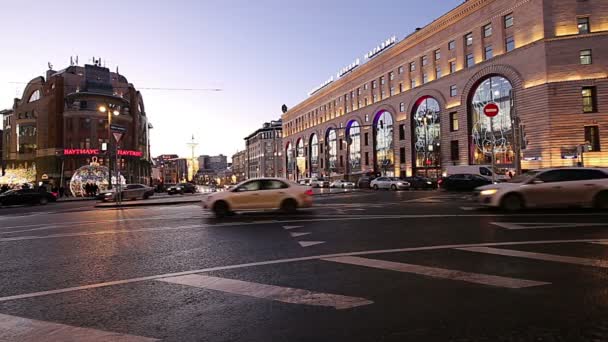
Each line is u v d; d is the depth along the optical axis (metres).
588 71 37.56
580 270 5.76
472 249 7.45
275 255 7.49
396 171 63.16
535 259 6.51
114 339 3.74
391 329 3.79
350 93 78.94
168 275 6.18
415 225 10.86
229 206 14.55
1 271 6.78
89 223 13.97
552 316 4.02
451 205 16.78
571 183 12.86
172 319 4.24
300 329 3.85
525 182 13.29
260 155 141.00
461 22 50.09
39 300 5.05
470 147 49.12
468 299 4.62
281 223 12.23
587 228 9.47
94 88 66.50
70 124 62.75
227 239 9.48
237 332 3.83
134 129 70.44
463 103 49.50
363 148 73.31
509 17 43.69
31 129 66.19
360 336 3.65
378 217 13.00
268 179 15.02
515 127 24.91
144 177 79.88
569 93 37.94
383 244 8.26
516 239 8.33
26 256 8.07
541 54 39.12
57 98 63.00
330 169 87.44
